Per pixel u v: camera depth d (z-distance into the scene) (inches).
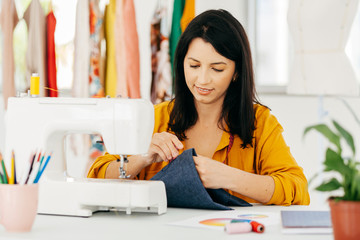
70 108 55.8
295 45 117.2
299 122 142.0
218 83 66.0
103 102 55.0
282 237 41.9
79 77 120.0
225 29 64.9
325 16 111.1
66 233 44.3
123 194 52.7
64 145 59.0
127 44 119.0
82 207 53.4
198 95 67.2
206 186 60.3
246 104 69.5
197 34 65.2
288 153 70.8
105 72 121.3
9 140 57.3
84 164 148.3
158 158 66.8
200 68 65.8
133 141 54.2
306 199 67.6
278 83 149.1
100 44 120.6
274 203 63.0
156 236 42.7
